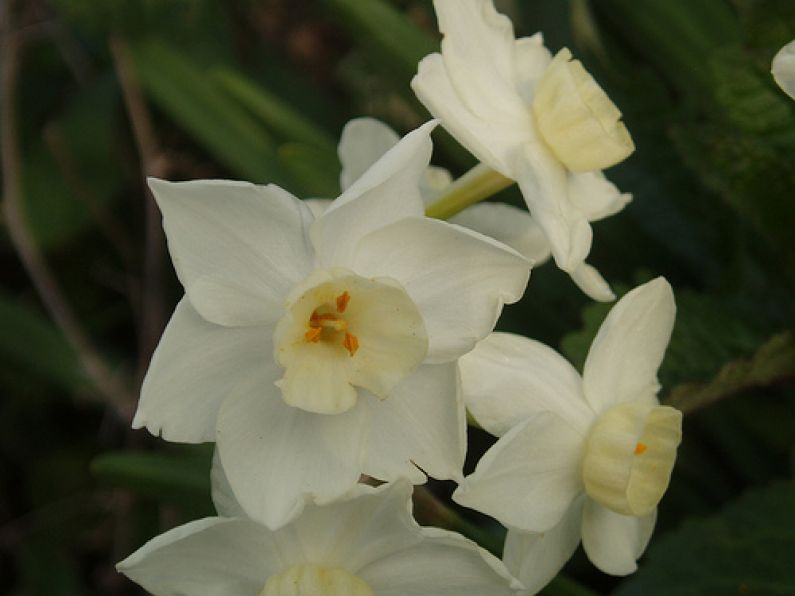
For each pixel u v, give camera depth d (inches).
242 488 6.7
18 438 11.4
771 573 8.4
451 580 7.1
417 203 6.8
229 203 6.6
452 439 6.8
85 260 11.6
